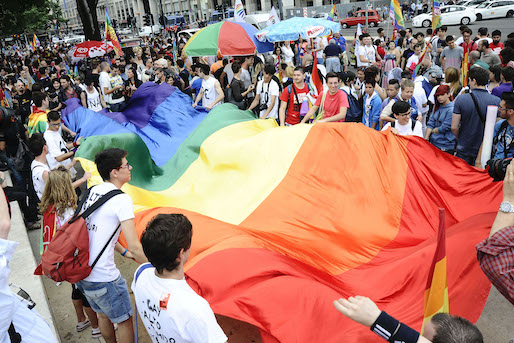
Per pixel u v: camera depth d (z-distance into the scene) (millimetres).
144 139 7648
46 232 4082
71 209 4090
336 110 6598
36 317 2289
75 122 7344
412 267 3793
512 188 2410
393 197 4785
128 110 8305
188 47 10445
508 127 4680
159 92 8258
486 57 9312
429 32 15500
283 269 3482
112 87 11461
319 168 4977
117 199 3336
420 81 7684
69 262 3268
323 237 4387
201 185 5531
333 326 3092
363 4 38781
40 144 5270
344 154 4996
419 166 4887
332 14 17000
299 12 38188
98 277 3418
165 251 2219
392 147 5020
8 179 8273
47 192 4062
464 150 5883
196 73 11336
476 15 29922
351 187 4793
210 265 3480
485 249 2346
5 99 12234
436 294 2188
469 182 4734
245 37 10336
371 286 3824
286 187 4895
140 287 2416
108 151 3463
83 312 4547
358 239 4438
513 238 2287
